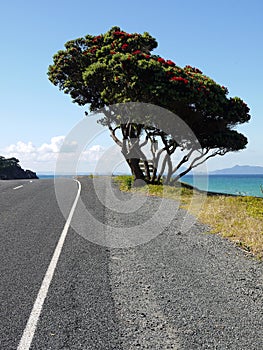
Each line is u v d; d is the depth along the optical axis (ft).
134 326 15.28
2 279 20.29
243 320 15.94
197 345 13.97
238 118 75.20
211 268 22.67
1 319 15.69
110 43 77.41
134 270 22.13
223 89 74.79
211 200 52.70
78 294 18.37
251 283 20.25
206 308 17.04
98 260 24.03
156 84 64.75
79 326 15.17
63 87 83.30
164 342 14.12
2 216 39.96
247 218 36.91
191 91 65.82
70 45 80.07
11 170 238.68
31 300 17.56
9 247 27.02
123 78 67.10
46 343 13.89
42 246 27.35
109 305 17.19
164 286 19.61
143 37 74.54
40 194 61.82
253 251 26.32
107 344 13.89
